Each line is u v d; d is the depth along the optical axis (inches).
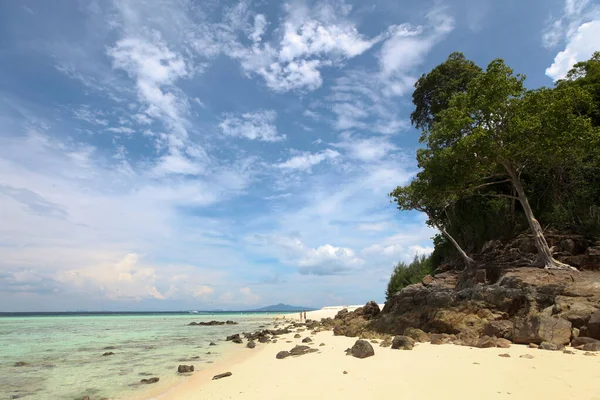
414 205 1266.0
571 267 819.4
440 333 760.3
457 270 1269.7
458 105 1055.0
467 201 1390.3
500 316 706.8
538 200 1125.1
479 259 1167.6
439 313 780.6
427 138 1127.0
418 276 1727.4
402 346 611.5
